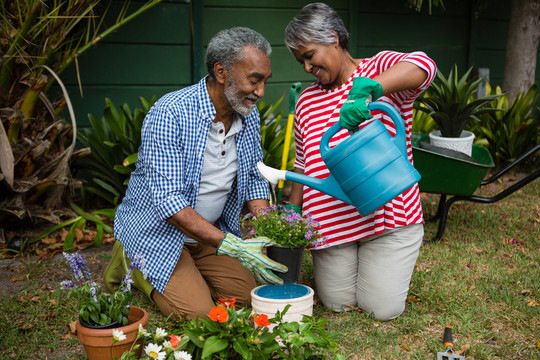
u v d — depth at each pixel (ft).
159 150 7.88
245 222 14.57
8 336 8.25
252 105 7.79
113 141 15.51
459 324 8.73
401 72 7.46
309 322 6.64
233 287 9.14
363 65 8.40
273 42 19.90
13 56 11.73
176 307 8.38
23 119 12.64
